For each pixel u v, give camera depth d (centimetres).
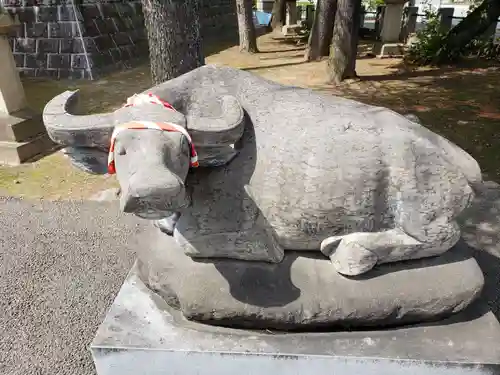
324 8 700
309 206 135
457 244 159
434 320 146
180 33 271
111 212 313
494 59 706
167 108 124
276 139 137
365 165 132
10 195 339
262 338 143
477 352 136
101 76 653
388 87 576
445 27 764
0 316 214
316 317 140
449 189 135
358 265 139
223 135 121
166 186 101
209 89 147
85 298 227
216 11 1100
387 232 140
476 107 493
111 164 120
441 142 139
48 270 250
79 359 190
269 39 994
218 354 139
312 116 139
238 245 143
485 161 366
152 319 153
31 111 414
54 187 352
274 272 146
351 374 138
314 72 657
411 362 134
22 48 656
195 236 143
